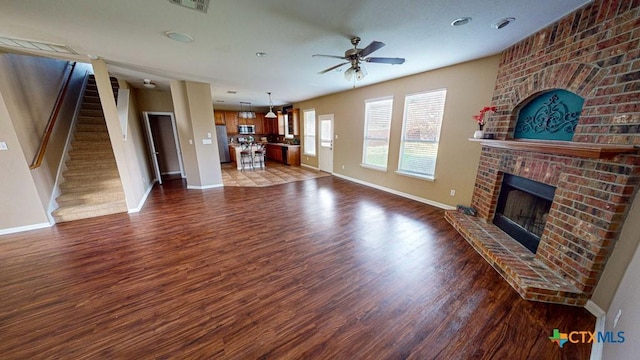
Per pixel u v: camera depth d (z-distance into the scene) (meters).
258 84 5.06
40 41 2.56
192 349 1.46
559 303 1.82
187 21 2.11
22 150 2.99
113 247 2.69
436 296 1.92
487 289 2.00
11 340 1.52
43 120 3.59
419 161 4.29
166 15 1.99
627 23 1.50
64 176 3.93
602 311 1.68
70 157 4.13
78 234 3.01
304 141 8.13
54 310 1.76
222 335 1.55
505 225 2.77
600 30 1.67
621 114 1.55
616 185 1.56
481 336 1.55
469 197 3.56
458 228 3.06
